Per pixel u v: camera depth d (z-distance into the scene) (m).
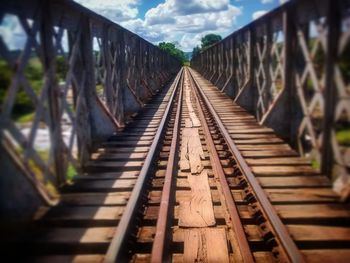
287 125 7.35
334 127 5.05
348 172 4.79
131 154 6.90
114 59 9.07
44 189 4.50
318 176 5.45
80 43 6.41
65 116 6.88
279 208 4.45
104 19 7.59
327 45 4.85
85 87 6.70
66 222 4.14
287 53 6.91
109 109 8.44
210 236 3.98
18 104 4.46
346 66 4.68
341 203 4.57
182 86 25.34
